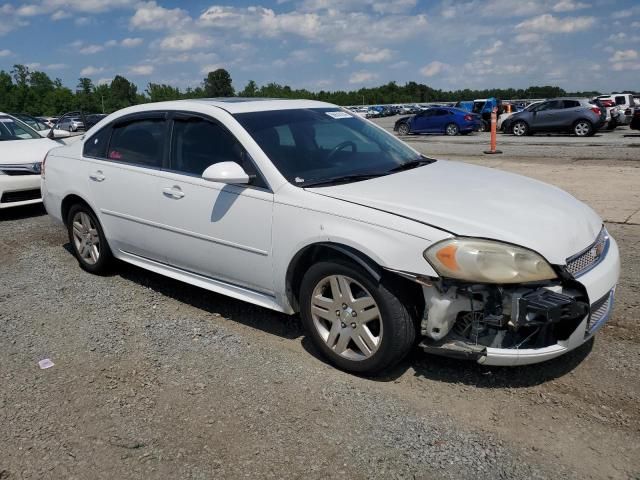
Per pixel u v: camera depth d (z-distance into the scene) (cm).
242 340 397
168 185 429
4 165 773
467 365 352
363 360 336
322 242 338
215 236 399
